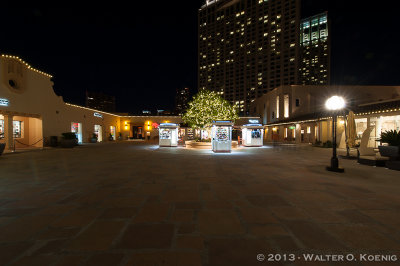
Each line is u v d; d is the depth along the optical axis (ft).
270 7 371.97
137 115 140.05
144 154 45.62
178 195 15.70
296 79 352.49
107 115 111.75
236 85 404.98
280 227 10.33
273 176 22.48
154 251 8.23
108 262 7.53
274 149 58.70
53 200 14.65
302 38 603.26
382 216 11.72
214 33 433.07
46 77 65.00
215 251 8.22
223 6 418.72
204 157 39.83
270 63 371.56
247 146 69.31
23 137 61.11
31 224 10.77
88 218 11.50
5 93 51.03
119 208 13.01
